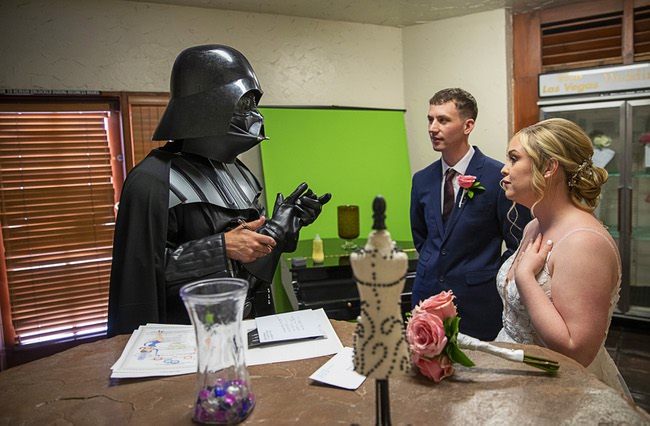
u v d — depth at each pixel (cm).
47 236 296
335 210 355
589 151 140
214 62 176
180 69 178
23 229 291
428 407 94
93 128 304
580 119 341
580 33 338
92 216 306
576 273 126
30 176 291
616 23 328
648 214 331
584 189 138
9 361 293
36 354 297
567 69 338
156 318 160
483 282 218
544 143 139
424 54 375
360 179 363
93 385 109
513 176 146
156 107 314
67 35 294
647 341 317
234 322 94
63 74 295
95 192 306
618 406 92
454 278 221
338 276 267
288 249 189
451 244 222
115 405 100
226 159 187
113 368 114
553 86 337
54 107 294
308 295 262
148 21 312
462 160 226
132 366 115
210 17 328
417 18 360
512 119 361
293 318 144
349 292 267
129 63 309
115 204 312
